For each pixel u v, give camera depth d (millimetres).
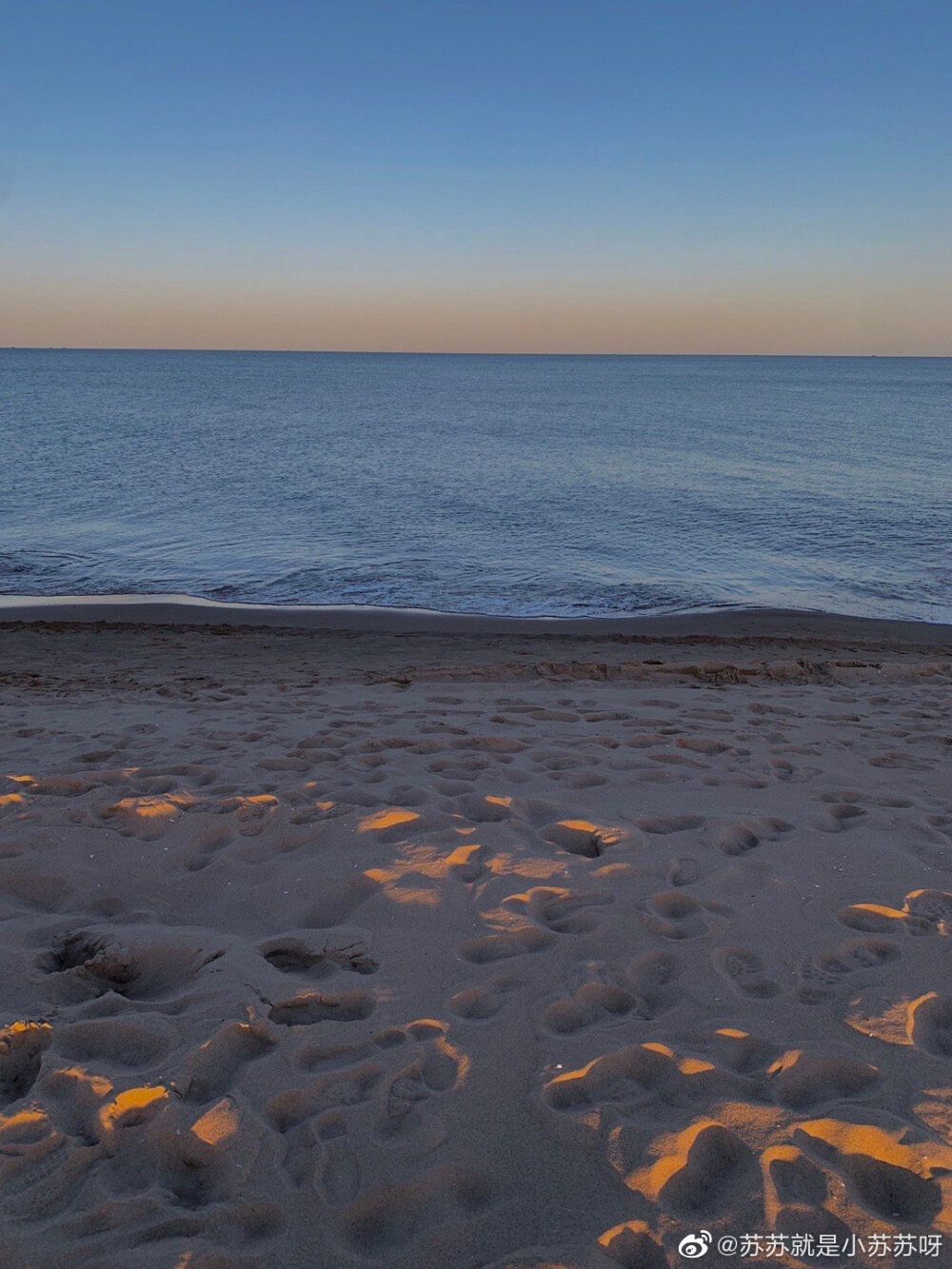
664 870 3604
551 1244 1862
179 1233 1910
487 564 18625
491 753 5305
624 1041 2500
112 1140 2154
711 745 5594
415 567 18234
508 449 38562
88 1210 1959
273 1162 2090
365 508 24297
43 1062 2422
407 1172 2051
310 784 4551
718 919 3217
